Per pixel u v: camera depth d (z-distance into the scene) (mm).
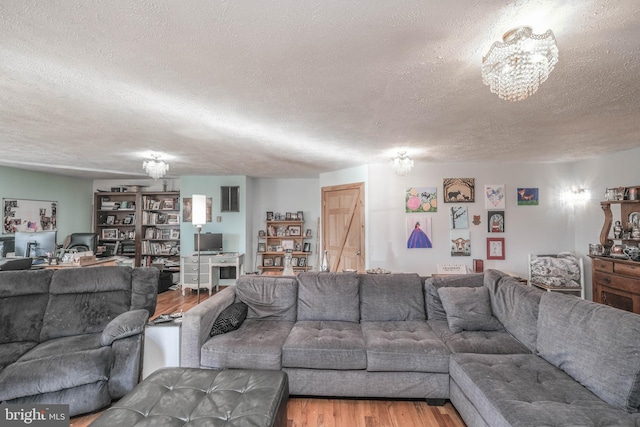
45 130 2852
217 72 1738
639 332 1481
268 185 6590
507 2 1177
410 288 2848
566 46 1463
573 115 2441
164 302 4895
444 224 4652
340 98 2102
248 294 2850
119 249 6219
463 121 2594
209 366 2201
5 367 1887
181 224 5938
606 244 3775
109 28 1344
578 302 1898
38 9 1215
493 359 1966
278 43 1457
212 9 1225
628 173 3693
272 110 2332
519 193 4605
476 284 2838
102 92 2006
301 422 1979
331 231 5465
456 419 2014
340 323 2666
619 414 1359
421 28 1343
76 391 1933
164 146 3490
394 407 2146
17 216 5066
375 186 4688
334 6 1207
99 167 4949
